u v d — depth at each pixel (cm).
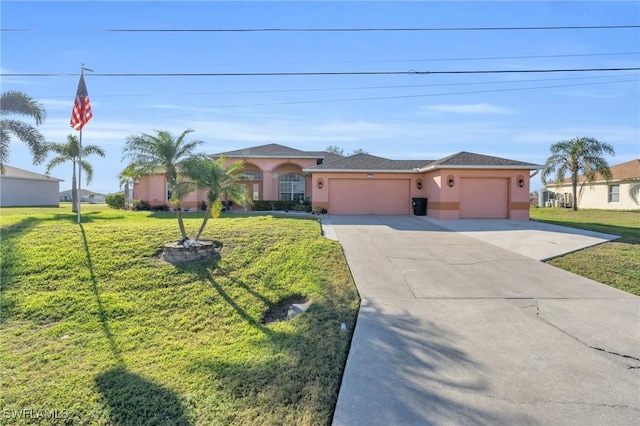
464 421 312
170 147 983
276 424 329
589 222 1777
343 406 339
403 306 600
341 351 457
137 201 2434
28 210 2166
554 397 344
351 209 2075
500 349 445
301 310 610
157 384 410
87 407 373
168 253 874
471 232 1364
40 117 1609
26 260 820
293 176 2511
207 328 576
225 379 410
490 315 558
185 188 935
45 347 515
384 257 945
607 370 393
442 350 445
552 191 3516
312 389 378
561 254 966
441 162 1852
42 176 3142
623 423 306
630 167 2908
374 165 2150
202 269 816
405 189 2080
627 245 1059
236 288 727
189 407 364
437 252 1009
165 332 563
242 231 1142
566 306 596
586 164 2689
